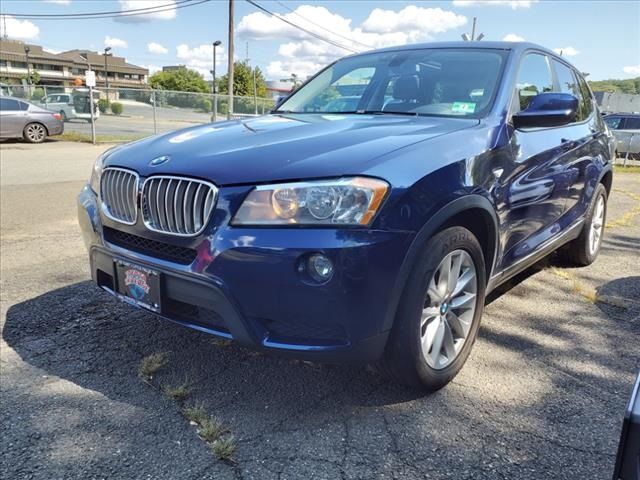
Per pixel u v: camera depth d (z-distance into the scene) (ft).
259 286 7.36
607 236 20.39
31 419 8.12
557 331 11.44
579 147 13.53
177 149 8.89
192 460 7.25
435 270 8.13
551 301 13.16
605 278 15.08
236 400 8.68
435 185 7.90
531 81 12.12
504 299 13.25
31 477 6.91
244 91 249.96
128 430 7.88
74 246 17.66
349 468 7.15
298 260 7.15
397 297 7.63
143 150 9.36
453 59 12.01
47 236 18.89
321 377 9.39
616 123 65.87
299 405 8.57
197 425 8.02
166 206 8.13
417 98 11.37
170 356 10.10
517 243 10.90
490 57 11.68
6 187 28.94
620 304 12.90
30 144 55.88
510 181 9.85
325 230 7.13
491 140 9.47
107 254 9.23
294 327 7.59
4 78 272.10
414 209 7.56
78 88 78.79
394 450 7.52
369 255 7.14
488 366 9.88
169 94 82.58
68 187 29.14
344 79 13.17
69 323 11.53
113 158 9.58
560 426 8.09
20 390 8.91
